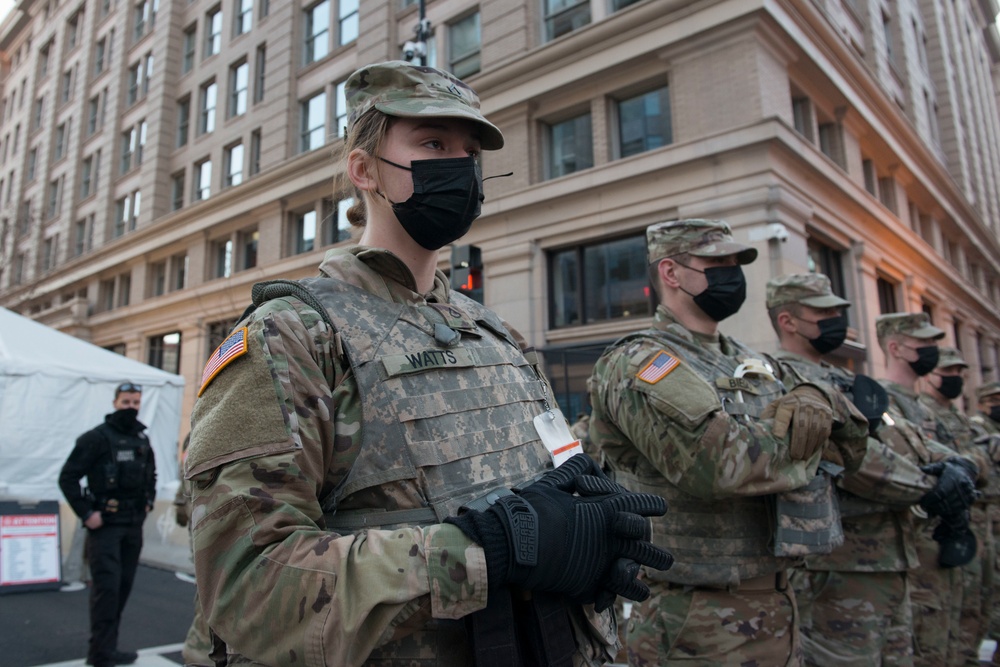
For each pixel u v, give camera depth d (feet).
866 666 9.76
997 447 15.51
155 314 68.18
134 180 78.07
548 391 5.23
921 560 12.00
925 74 74.02
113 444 15.42
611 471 8.84
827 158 36.60
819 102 39.75
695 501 7.48
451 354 4.30
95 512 14.84
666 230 9.21
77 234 88.74
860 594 10.05
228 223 61.77
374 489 3.76
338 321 4.03
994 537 15.80
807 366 11.75
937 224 63.82
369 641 3.14
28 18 115.65
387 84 4.73
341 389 3.86
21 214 94.89
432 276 5.03
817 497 7.32
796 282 12.36
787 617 7.45
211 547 3.38
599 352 34.01
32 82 108.06
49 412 27.81
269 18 62.90
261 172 57.06
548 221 38.83
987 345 79.71
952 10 91.71
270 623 3.20
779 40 34.32
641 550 3.86
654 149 35.35
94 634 14.57
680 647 7.34
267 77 61.87
